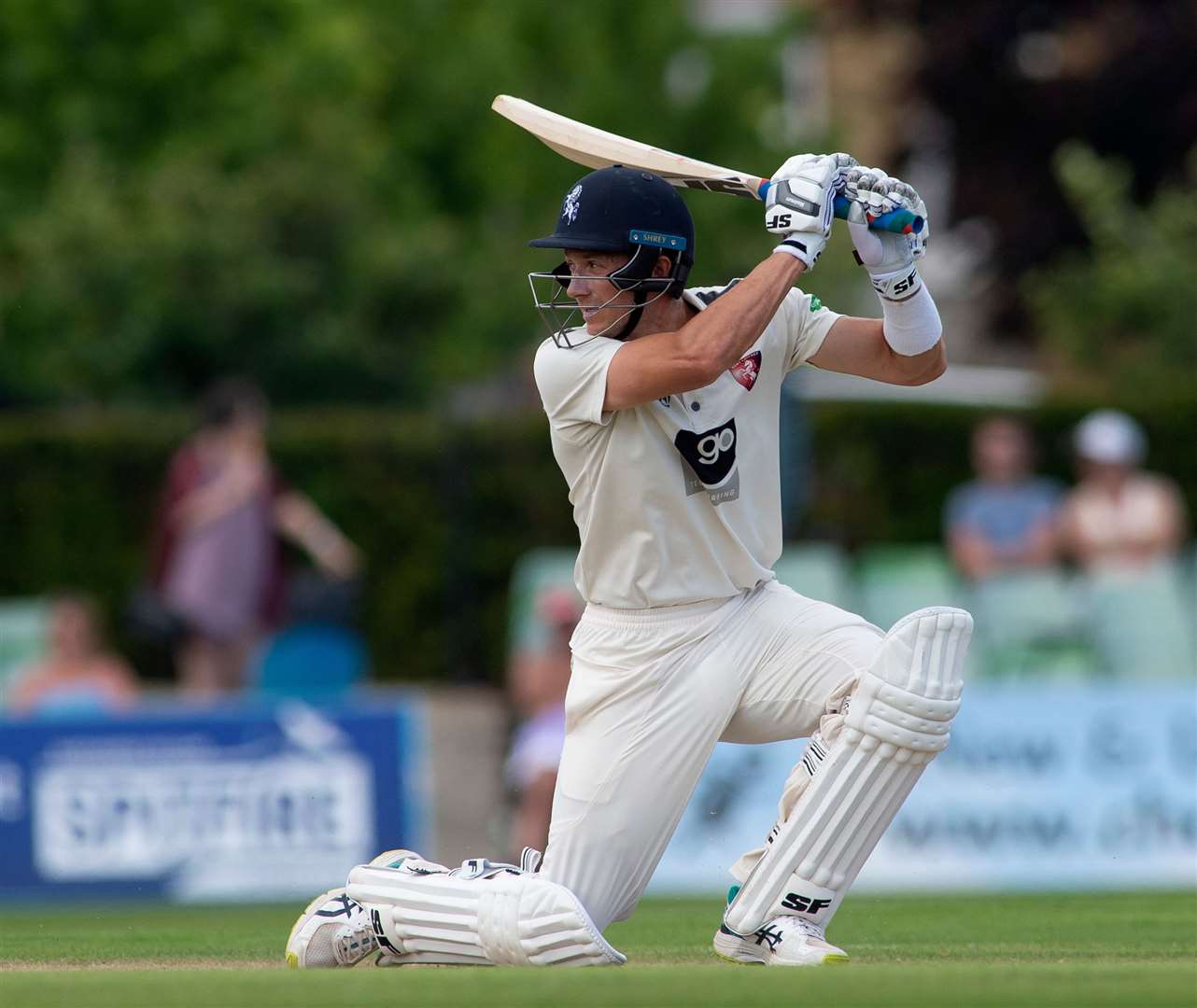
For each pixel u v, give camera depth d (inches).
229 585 1512.1
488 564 1825.8
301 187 2048.5
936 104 2755.9
